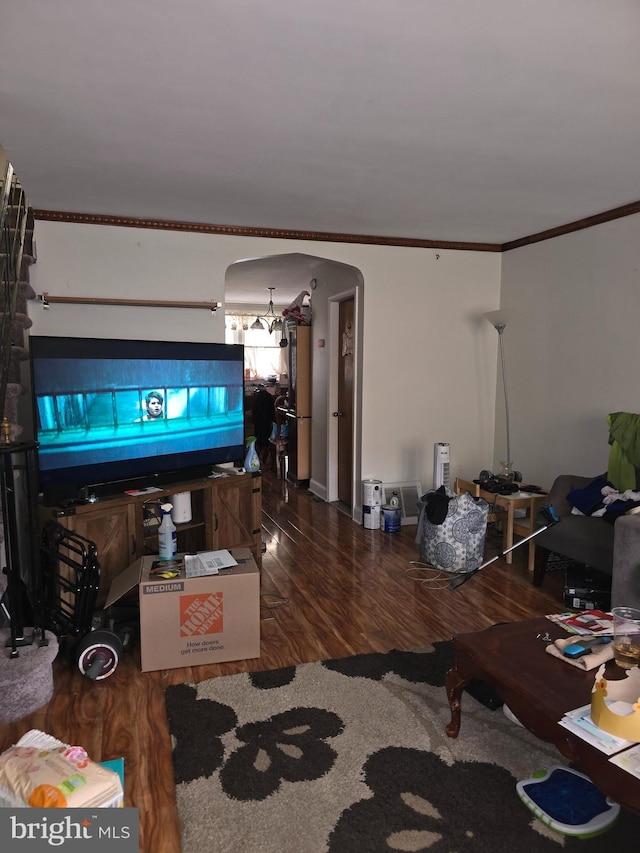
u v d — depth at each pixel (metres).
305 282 7.45
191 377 3.72
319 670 2.55
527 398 4.78
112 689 2.41
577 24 1.76
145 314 4.15
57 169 3.08
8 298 3.24
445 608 3.26
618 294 3.86
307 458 6.55
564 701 1.61
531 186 3.36
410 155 2.88
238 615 2.62
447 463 4.64
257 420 8.20
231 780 1.85
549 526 3.21
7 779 1.22
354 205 3.77
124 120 2.47
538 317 4.62
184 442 3.71
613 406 3.94
